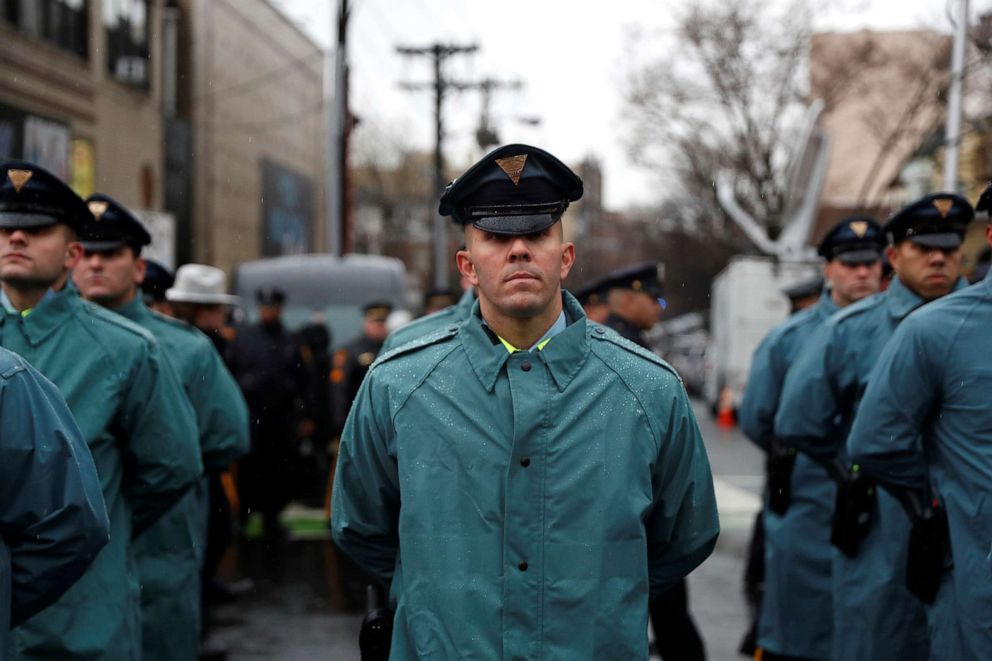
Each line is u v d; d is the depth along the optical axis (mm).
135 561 4770
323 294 18562
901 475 3959
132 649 4062
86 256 4977
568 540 2816
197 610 5082
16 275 3891
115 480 4090
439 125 30344
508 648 2783
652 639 6676
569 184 2916
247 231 32094
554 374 2889
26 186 3863
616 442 2871
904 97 29891
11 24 19344
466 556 2828
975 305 3723
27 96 19891
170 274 6820
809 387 5074
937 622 3812
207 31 28828
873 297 5133
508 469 2834
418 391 2938
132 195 24641
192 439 4246
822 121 34562
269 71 34250
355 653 6641
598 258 68562
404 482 2898
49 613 3785
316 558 9344
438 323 5297
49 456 2834
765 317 22703
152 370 4121
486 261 2891
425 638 2826
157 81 25938
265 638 6957
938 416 3801
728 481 14203
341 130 19984
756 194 29734
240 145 31547
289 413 9969
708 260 47781
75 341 3996
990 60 16891
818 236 36750
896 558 4621
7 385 2805
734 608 7773
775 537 5770
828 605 5641
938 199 4738
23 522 2832
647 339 6266
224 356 8750
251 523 11070
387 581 3234
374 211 60375
